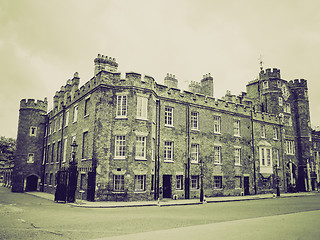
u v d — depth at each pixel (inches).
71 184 786.2
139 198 806.5
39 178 1454.2
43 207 674.8
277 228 382.6
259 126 1311.5
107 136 822.5
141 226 412.8
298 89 1606.8
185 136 1019.9
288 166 1462.8
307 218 484.4
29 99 1510.8
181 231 366.6
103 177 789.9
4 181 2209.6
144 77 888.9
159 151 931.3
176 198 931.3
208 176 1053.8
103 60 1048.8
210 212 596.7
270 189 1278.3
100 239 322.7
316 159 1743.4
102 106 838.5
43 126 1530.5
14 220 471.2
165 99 986.1
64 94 1282.0
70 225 421.1
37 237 338.6
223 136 1143.6
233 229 377.1
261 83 1519.4
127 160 809.5
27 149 1456.7
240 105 1241.4
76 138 1013.2
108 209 641.0
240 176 1168.2
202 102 1097.4
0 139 2165.4
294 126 1569.9
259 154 1267.2
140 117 859.4
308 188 1502.2
